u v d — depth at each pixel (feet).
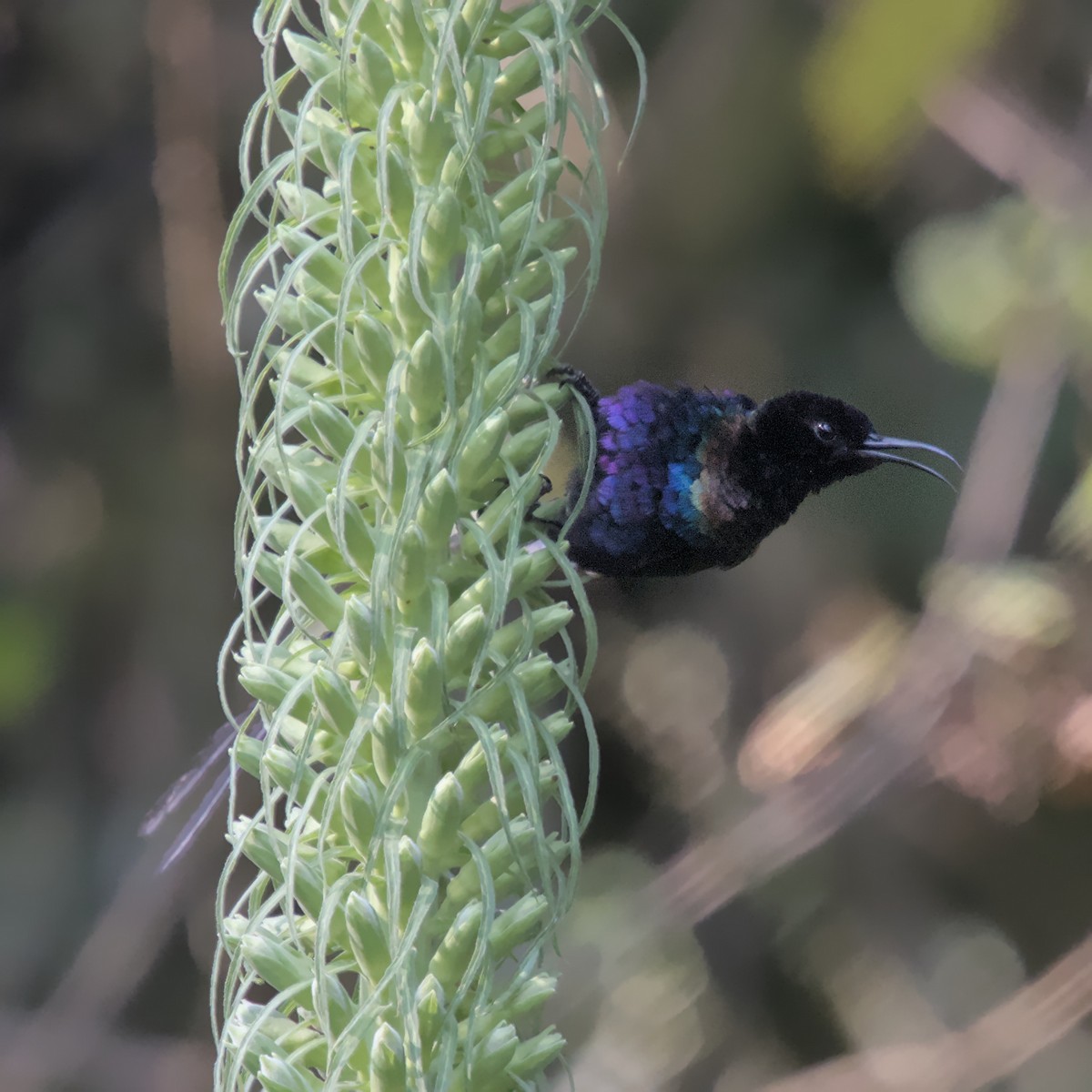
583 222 12.94
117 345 21.15
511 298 12.91
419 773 12.91
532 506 13.25
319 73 12.95
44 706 20.48
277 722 12.87
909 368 22.59
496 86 12.95
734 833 18.04
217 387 19.54
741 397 15.06
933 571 18.44
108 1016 19.35
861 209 22.04
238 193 19.77
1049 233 17.71
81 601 20.62
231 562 20.75
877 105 13.65
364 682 12.92
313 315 12.94
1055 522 18.21
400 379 12.91
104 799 20.47
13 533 20.42
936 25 13.60
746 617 22.97
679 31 21.25
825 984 22.35
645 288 22.45
